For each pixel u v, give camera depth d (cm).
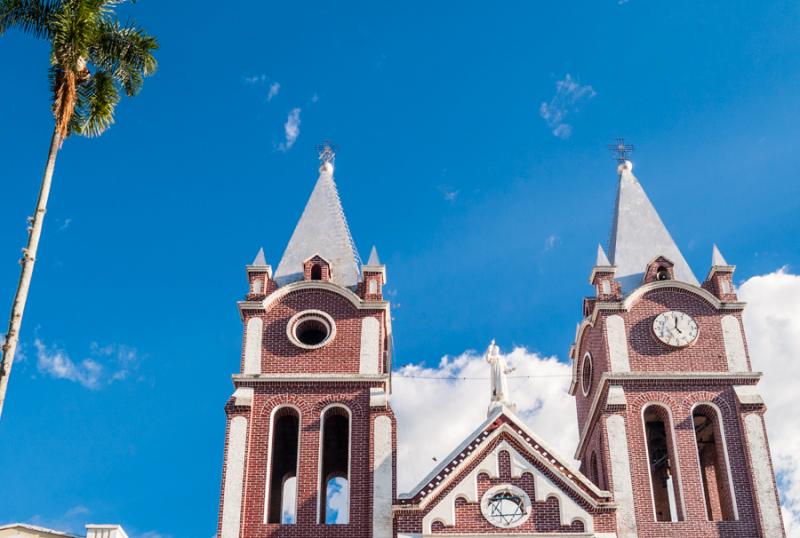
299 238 6003
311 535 4984
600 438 5281
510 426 5172
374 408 5281
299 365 5441
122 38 4644
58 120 4378
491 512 4969
